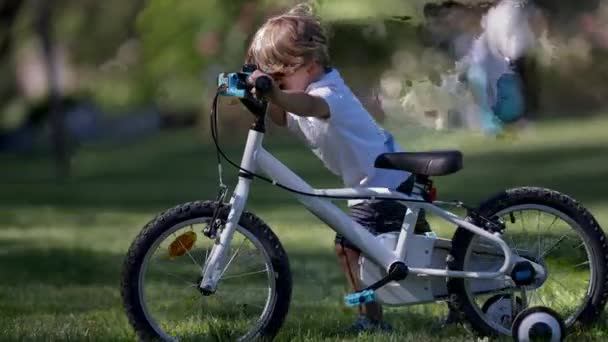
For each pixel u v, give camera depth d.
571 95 51.22
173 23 38.19
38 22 56.34
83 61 56.22
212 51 36.97
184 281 13.68
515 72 25.55
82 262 25.22
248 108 13.44
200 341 13.63
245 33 32.91
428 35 25.61
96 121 65.25
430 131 25.33
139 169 55.25
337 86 13.90
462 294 13.84
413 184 14.05
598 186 38.94
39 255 26.58
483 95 25.30
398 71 25.66
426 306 17.11
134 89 44.06
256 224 13.54
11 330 15.82
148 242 13.30
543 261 14.11
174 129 68.19
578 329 14.16
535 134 52.34
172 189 44.88
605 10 30.77
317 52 13.89
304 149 54.44
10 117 66.88
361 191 13.67
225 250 13.27
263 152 13.48
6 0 64.12
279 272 13.57
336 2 25.33
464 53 25.38
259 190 42.75
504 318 14.05
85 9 55.84
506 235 14.22
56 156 55.31
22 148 68.88
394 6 25.47
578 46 31.25
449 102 25.30
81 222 34.69
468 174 43.78
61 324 16.42
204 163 55.12
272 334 13.62
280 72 13.90
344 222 13.70
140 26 39.12
